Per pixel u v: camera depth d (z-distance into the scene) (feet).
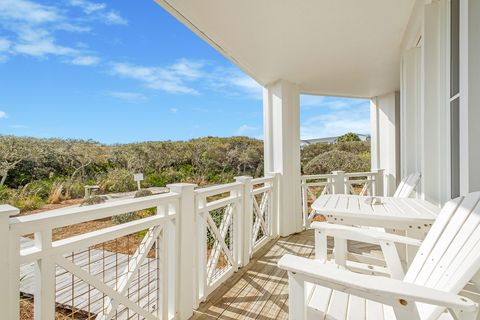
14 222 3.48
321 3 7.68
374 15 8.39
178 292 6.56
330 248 11.60
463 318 3.08
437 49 6.83
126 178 19.79
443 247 4.16
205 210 7.75
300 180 15.44
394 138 17.19
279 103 14.38
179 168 26.50
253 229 11.80
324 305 4.15
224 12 8.09
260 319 6.82
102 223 12.84
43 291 3.76
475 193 4.16
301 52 11.02
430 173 7.11
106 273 7.84
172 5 7.75
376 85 15.78
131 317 6.04
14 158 13.79
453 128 6.07
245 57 11.52
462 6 4.66
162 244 6.15
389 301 2.96
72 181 15.89
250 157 32.37
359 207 6.93
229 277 9.11
